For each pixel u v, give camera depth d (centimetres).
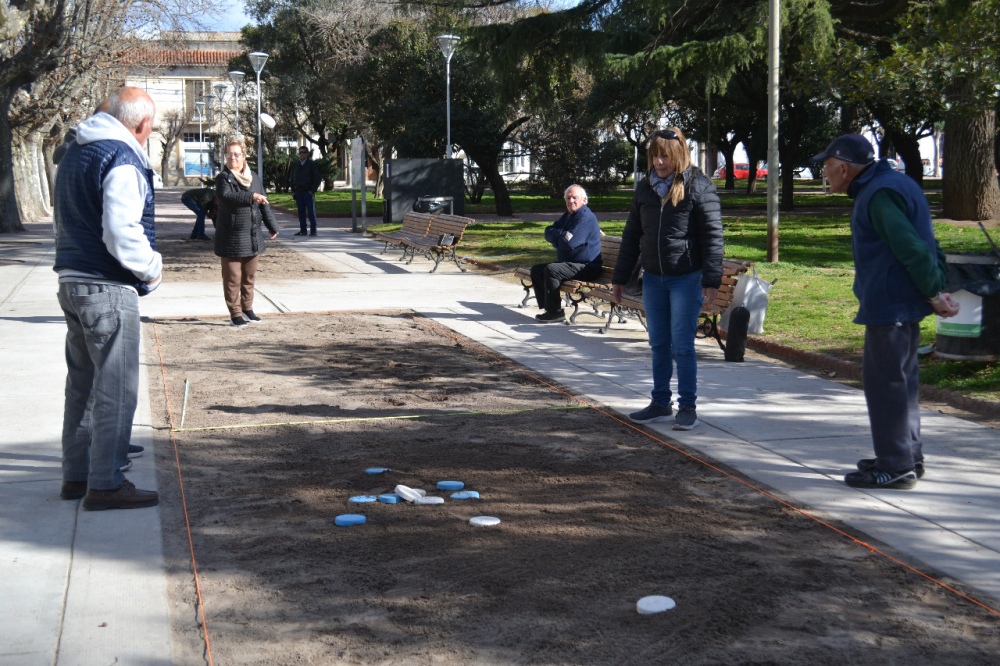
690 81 2138
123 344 476
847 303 1091
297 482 534
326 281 1451
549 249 1803
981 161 2223
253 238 1041
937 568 414
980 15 1115
